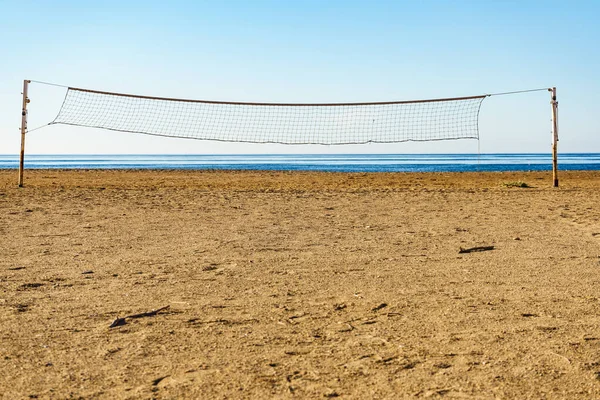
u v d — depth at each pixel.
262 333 4.33
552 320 4.61
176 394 3.28
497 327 4.44
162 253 7.50
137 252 7.57
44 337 4.23
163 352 3.94
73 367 3.67
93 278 6.09
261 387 3.38
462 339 4.18
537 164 57.00
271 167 52.44
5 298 5.27
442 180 24.89
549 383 3.41
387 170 42.59
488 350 3.95
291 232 9.33
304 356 3.87
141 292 5.52
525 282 5.93
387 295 5.42
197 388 3.36
